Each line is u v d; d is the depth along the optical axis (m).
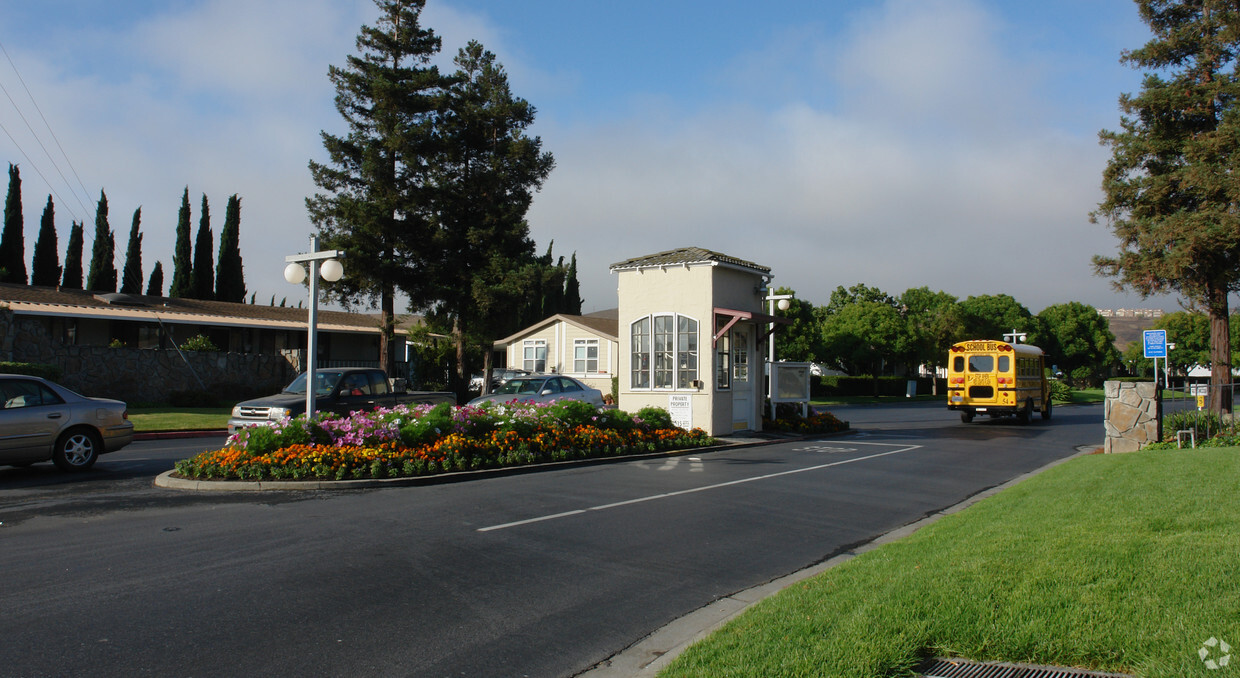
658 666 4.67
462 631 5.34
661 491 11.43
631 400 21.02
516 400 18.25
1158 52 23.72
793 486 12.23
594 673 4.68
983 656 4.33
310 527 8.48
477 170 37.84
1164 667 3.78
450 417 13.80
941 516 10.01
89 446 12.92
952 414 36.22
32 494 10.60
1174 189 23.16
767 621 5.01
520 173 38.50
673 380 20.48
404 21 34.84
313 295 13.28
